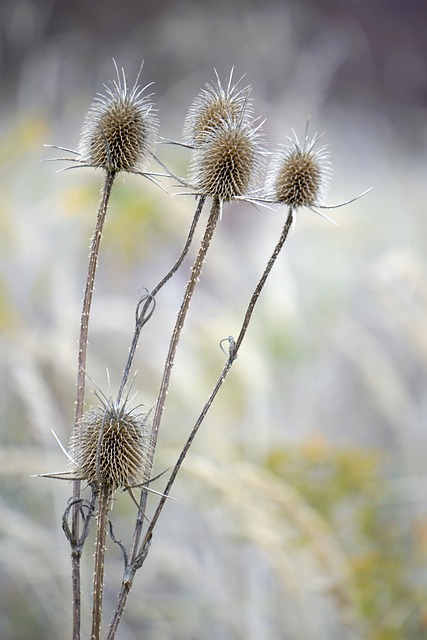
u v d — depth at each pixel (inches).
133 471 70.5
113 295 155.4
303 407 141.1
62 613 99.4
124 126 72.3
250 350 120.8
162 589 111.6
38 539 99.6
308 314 152.6
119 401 71.3
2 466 95.5
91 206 139.3
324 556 93.7
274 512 94.3
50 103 188.2
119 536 115.0
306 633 98.4
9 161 163.6
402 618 97.0
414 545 108.0
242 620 99.9
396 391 128.3
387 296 121.6
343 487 106.7
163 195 131.8
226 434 117.0
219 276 139.3
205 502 104.5
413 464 124.6
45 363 120.1
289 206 72.5
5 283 127.2
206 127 73.5
